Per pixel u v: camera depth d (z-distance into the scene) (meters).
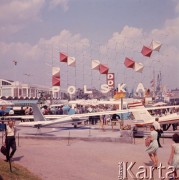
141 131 32.38
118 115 49.53
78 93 91.88
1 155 21.20
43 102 70.62
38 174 16.53
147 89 68.44
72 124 41.50
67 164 19.11
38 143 28.38
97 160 20.33
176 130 36.09
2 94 114.12
